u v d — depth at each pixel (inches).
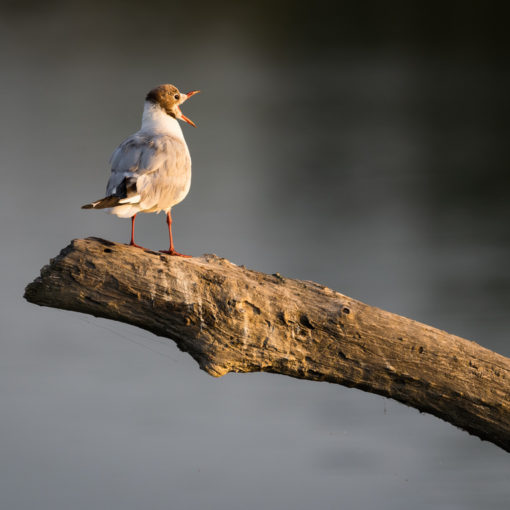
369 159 1389.0
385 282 780.6
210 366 251.0
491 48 2341.3
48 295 245.3
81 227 953.5
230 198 1139.3
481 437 272.2
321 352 257.6
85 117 1601.9
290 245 909.2
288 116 1761.8
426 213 1061.1
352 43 2438.5
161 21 2469.2
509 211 1062.4
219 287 249.6
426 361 259.3
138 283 243.8
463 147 1460.4
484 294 744.3
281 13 2586.1
